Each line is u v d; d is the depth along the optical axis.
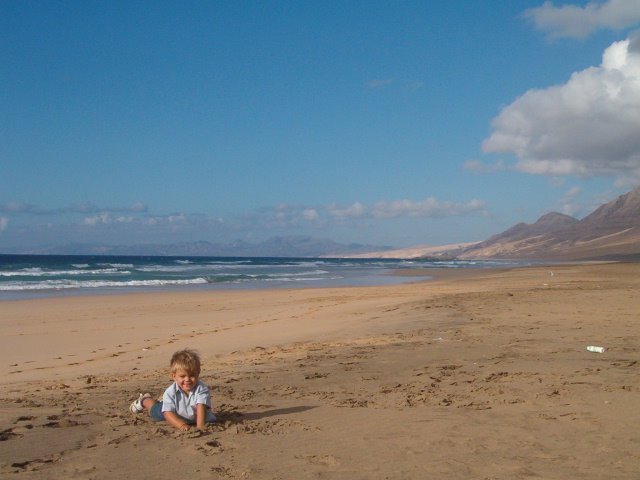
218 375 9.13
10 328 17.62
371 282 44.16
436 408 6.35
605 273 47.62
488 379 8.00
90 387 8.80
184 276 53.06
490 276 49.03
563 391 7.00
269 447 4.93
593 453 4.67
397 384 7.89
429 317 17.05
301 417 6.02
